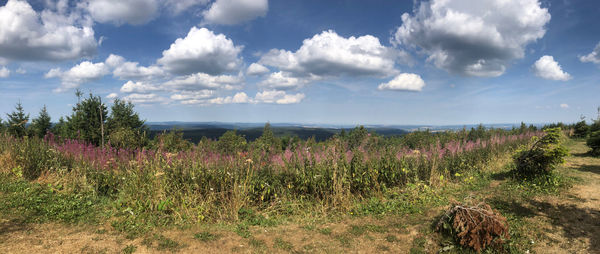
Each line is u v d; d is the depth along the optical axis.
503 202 6.54
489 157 11.60
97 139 15.57
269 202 6.74
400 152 9.05
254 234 5.23
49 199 6.30
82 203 6.28
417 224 5.55
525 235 4.84
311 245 4.79
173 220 5.62
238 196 6.14
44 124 18.38
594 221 5.28
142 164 7.20
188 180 6.62
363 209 6.56
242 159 7.23
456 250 4.45
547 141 8.35
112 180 7.36
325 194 6.84
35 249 4.13
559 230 5.01
